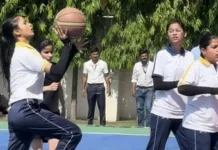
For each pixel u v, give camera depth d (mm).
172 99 7805
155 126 7906
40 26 18047
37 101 6508
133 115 19141
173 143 12727
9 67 6840
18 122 6438
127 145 12828
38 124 6445
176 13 17203
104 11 18297
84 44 6578
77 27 6645
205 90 6812
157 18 17234
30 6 18188
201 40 6980
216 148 7008
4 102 6258
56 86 8289
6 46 6855
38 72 6488
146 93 16453
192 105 6957
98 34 18438
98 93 16844
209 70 6941
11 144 6707
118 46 17891
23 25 6738
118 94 18875
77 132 6527
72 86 18938
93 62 16859
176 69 7812
